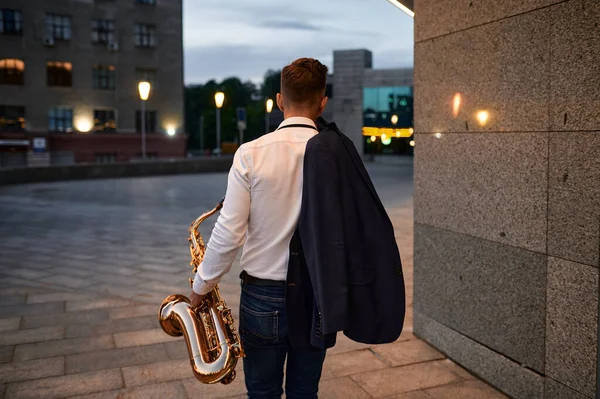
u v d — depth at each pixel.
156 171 24.14
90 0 41.69
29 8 39.69
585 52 2.60
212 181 21.09
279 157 1.92
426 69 3.75
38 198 14.88
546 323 2.90
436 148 3.70
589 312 2.64
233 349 2.03
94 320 4.71
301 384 2.11
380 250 1.88
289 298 1.89
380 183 19.48
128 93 43.69
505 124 3.10
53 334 4.34
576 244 2.70
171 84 45.22
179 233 9.38
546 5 2.79
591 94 2.58
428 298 3.93
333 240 1.81
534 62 2.88
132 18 43.31
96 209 12.56
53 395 3.24
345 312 1.79
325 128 1.97
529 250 2.98
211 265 1.93
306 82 1.98
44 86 40.69
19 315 4.83
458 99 3.47
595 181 2.58
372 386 3.33
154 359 3.82
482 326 3.38
